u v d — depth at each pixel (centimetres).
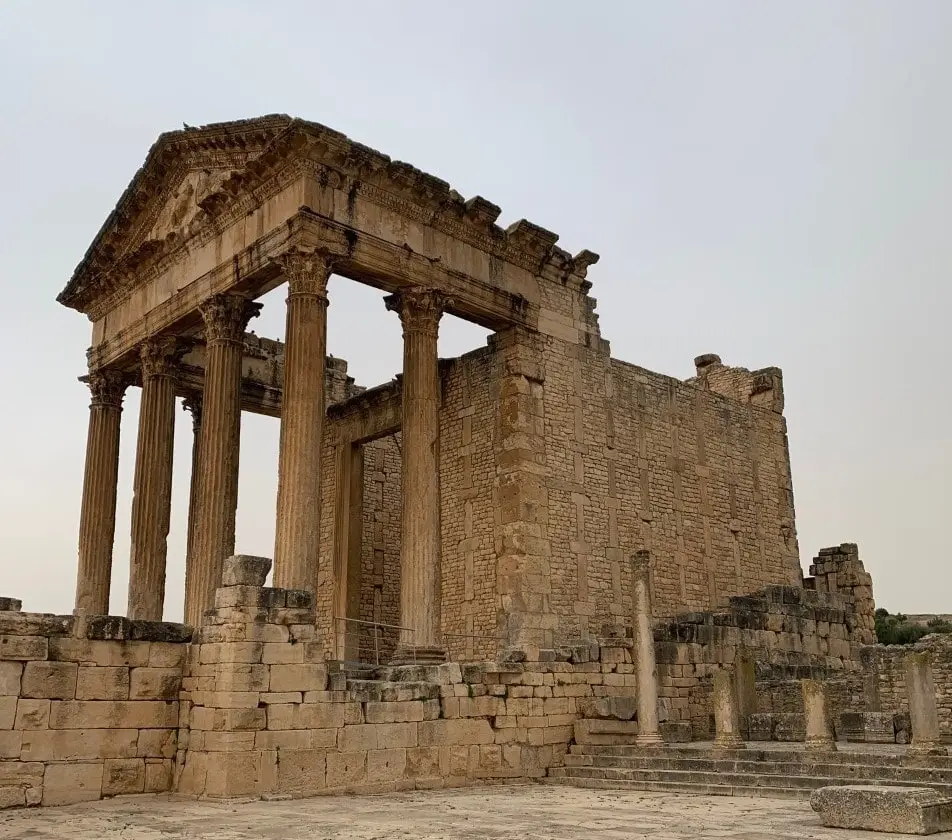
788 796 1955
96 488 3600
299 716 2047
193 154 3142
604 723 2650
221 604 2050
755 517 4006
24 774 1864
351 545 3706
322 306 2653
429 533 2762
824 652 3584
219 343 2972
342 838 1435
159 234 3362
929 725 1966
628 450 3444
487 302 3059
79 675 1969
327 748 2081
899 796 1444
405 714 2255
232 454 2925
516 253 3198
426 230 2950
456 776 2333
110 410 3703
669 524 3538
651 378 3644
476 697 2436
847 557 4256
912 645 2995
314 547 2527
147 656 2067
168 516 3312
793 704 2902
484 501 3114
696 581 3594
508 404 3097
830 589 4281
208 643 2048
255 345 4000
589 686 2723
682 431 3728
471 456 3195
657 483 3534
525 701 2545
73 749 1934
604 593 3173
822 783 1966
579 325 3372
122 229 3531
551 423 3170
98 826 1585
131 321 3488
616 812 1767
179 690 2098
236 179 2850
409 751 2245
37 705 1906
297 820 1652
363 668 2883
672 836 1430
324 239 2669
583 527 3175
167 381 3381
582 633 3058
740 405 4097
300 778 2020
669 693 2873
